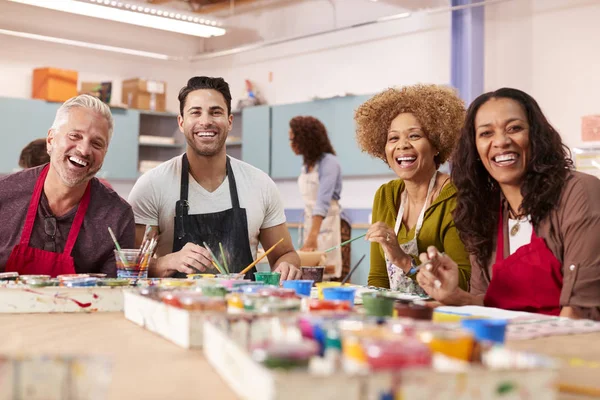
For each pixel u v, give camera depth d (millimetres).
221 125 2920
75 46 8734
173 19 7613
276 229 3096
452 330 1002
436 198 2580
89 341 1423
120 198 2592
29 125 7977
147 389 990
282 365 842
